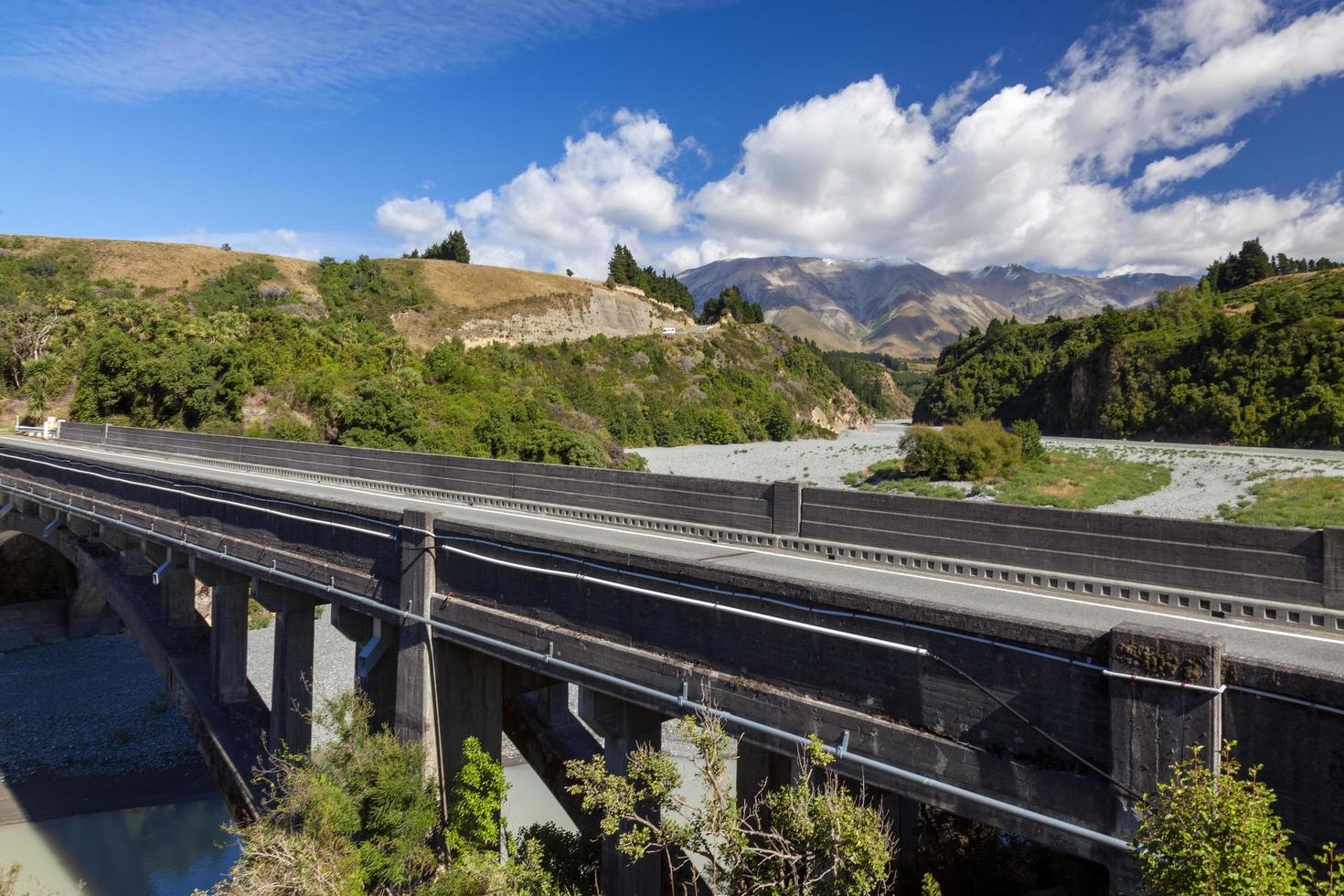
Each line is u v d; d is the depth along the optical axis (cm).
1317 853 676
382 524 1723
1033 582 1348
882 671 959
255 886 1288
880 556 1547
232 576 2431
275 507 2088
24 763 3297
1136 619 1135
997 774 850
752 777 1700
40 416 6731
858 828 858
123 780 3225
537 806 2998
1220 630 1085
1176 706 734
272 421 6238
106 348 6356
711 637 1138
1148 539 1245
